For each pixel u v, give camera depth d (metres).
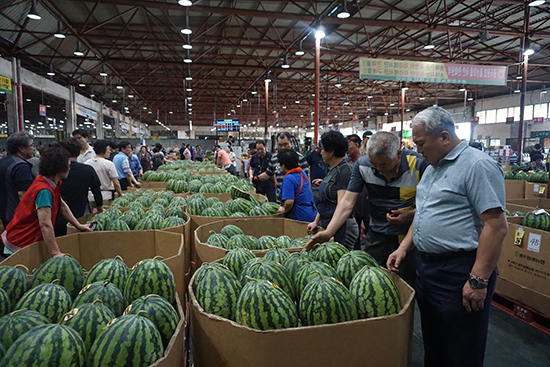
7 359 1.29
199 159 27.73
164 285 2.04
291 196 4.11
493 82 15.08
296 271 2.29
